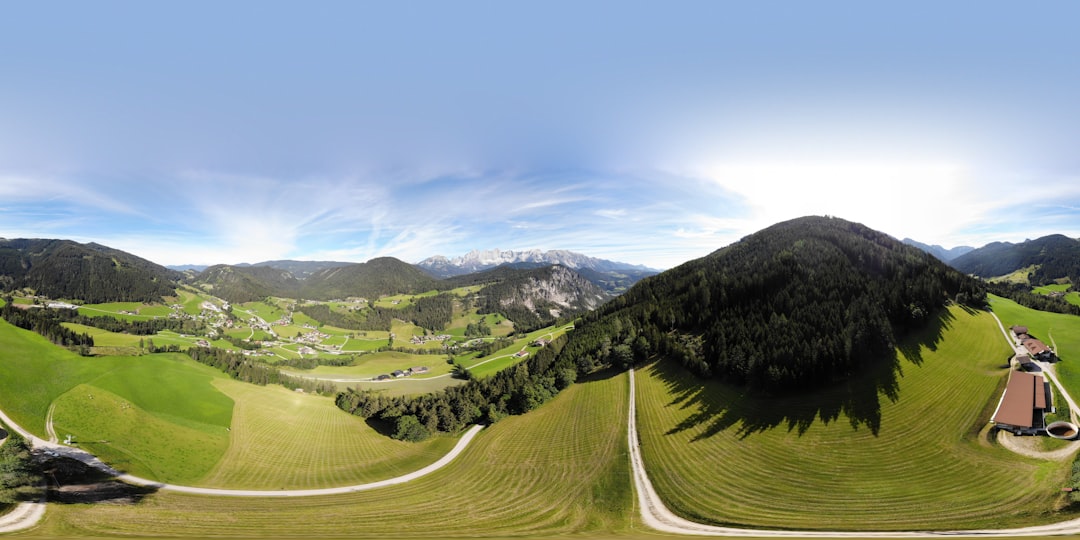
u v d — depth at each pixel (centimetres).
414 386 18638
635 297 18312
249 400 12238
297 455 9288
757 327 9744
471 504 6334
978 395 6619
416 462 8938
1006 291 14450
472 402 11762
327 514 5991
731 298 12269
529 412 10600
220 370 15350
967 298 10706
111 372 11231
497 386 12719
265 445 9606
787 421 7156
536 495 6481
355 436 10775
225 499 6688
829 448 6259
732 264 16312
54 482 6238
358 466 8806
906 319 8888
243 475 7981
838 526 4684
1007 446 5466
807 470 5909
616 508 5769
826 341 8100
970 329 9100
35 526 4822
